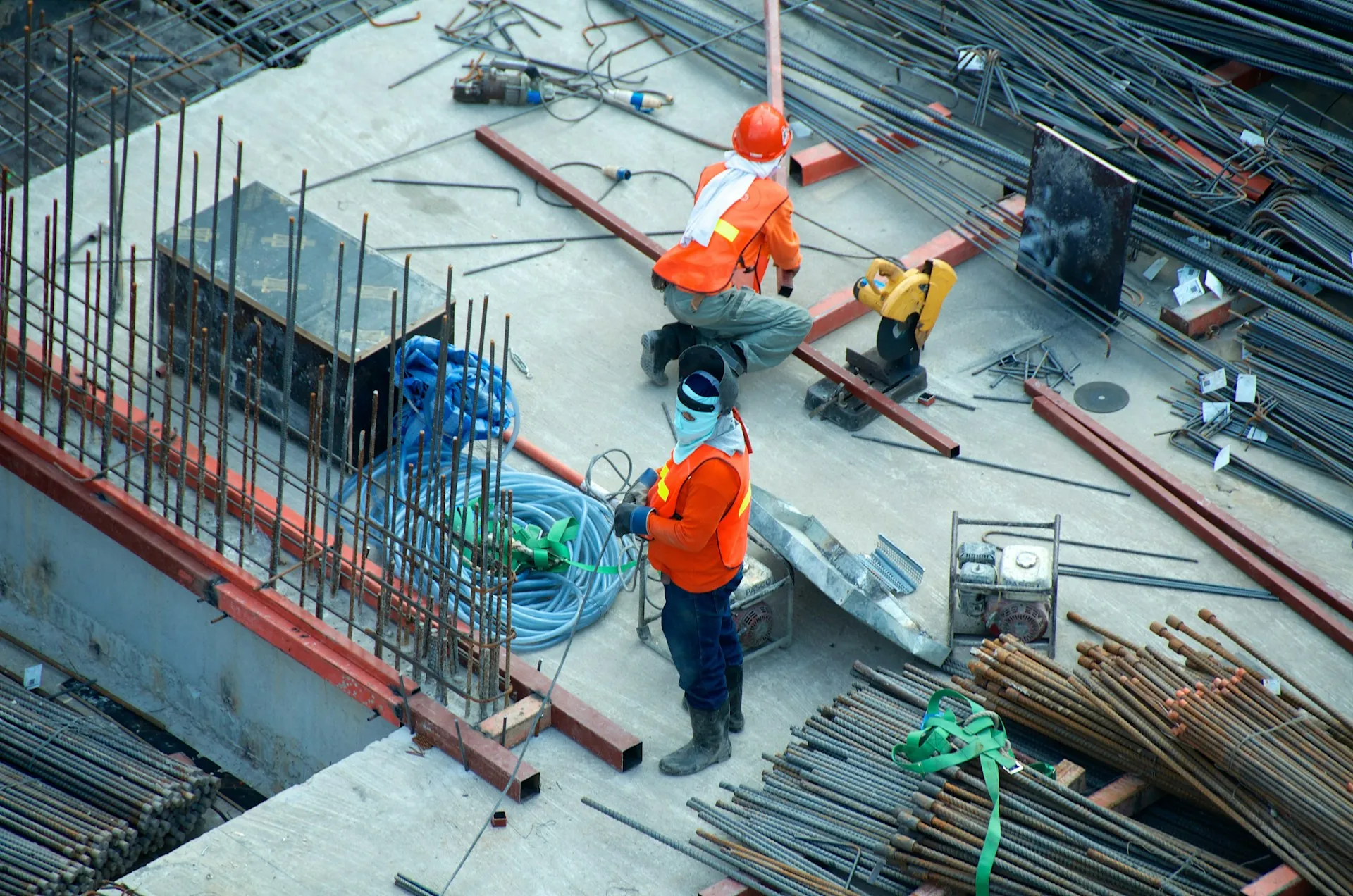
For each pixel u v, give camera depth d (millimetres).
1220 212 30719
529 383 28391
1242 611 24750
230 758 26125
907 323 27125
